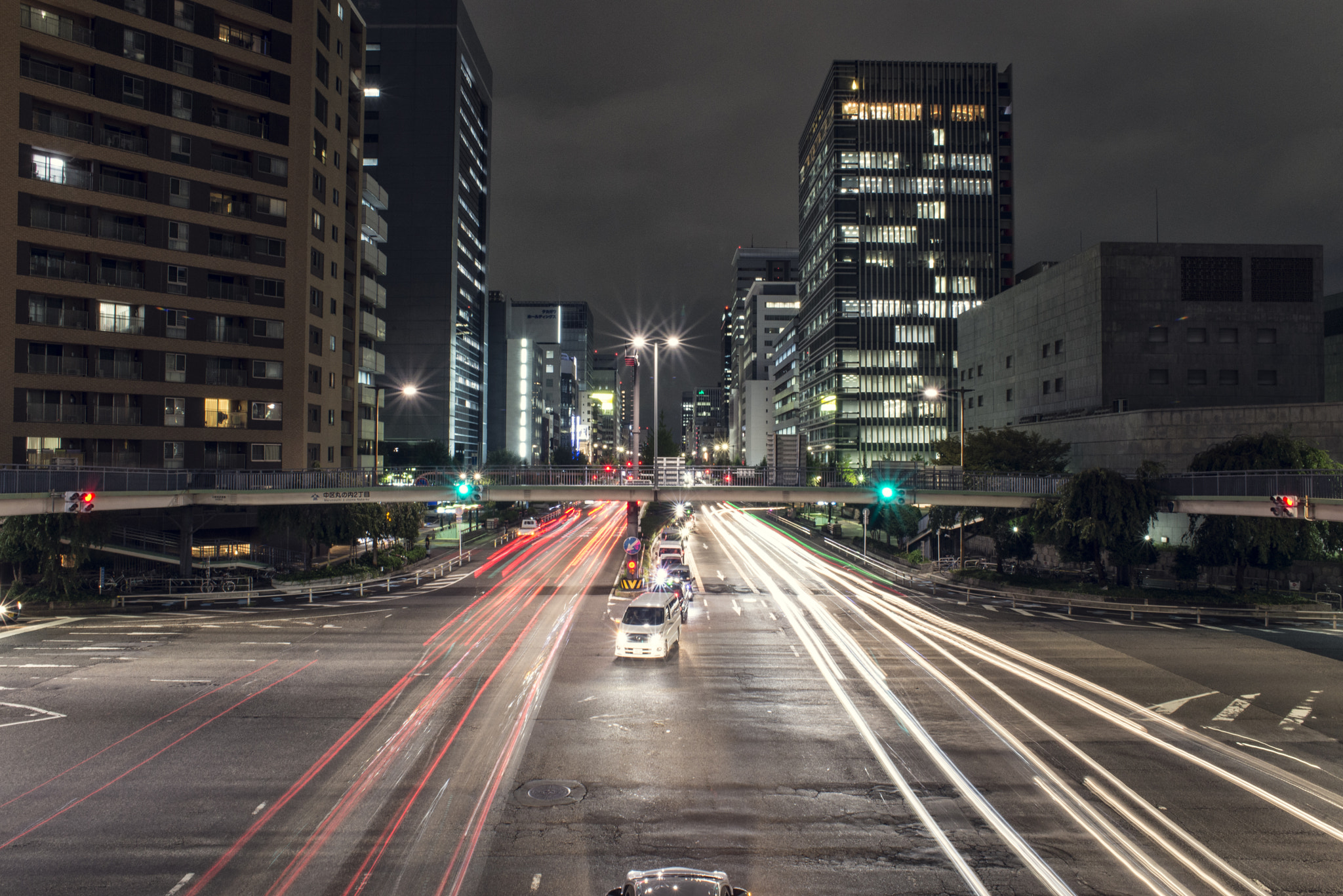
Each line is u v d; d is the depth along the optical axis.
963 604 37.41
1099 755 16.14
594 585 41.91
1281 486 30.38
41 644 26.27
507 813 13.02
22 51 42.75
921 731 17.61
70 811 12.99
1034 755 16.11
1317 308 64.31
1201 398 63.72
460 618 31.67
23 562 35.44
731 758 15.76
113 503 31.78
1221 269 64.62
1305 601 34.88
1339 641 28.41
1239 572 36.94
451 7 109.88
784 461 39.97
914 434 119.50
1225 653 26.11
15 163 42.09
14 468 31.50
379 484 44.56
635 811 13.16
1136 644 27.56
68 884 10.66
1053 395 71.50
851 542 70.44
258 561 48.44
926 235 121.94
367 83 109.81
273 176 50.59
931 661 24.67
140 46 46.00
